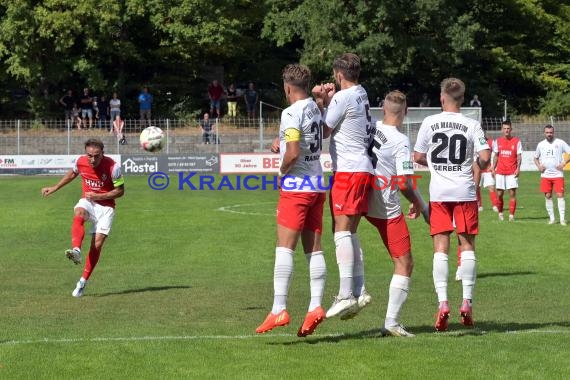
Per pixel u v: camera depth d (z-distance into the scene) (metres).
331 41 98.50
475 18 112.25
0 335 18.66
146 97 98.56
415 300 24.30
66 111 98.81
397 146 17.61
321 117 17.22
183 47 104.12
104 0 96.81
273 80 116.31
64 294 25.72
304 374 14.78
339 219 17.27
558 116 110.44
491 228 41.28
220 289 26.58
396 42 99.62
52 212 49.84
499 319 20.61
